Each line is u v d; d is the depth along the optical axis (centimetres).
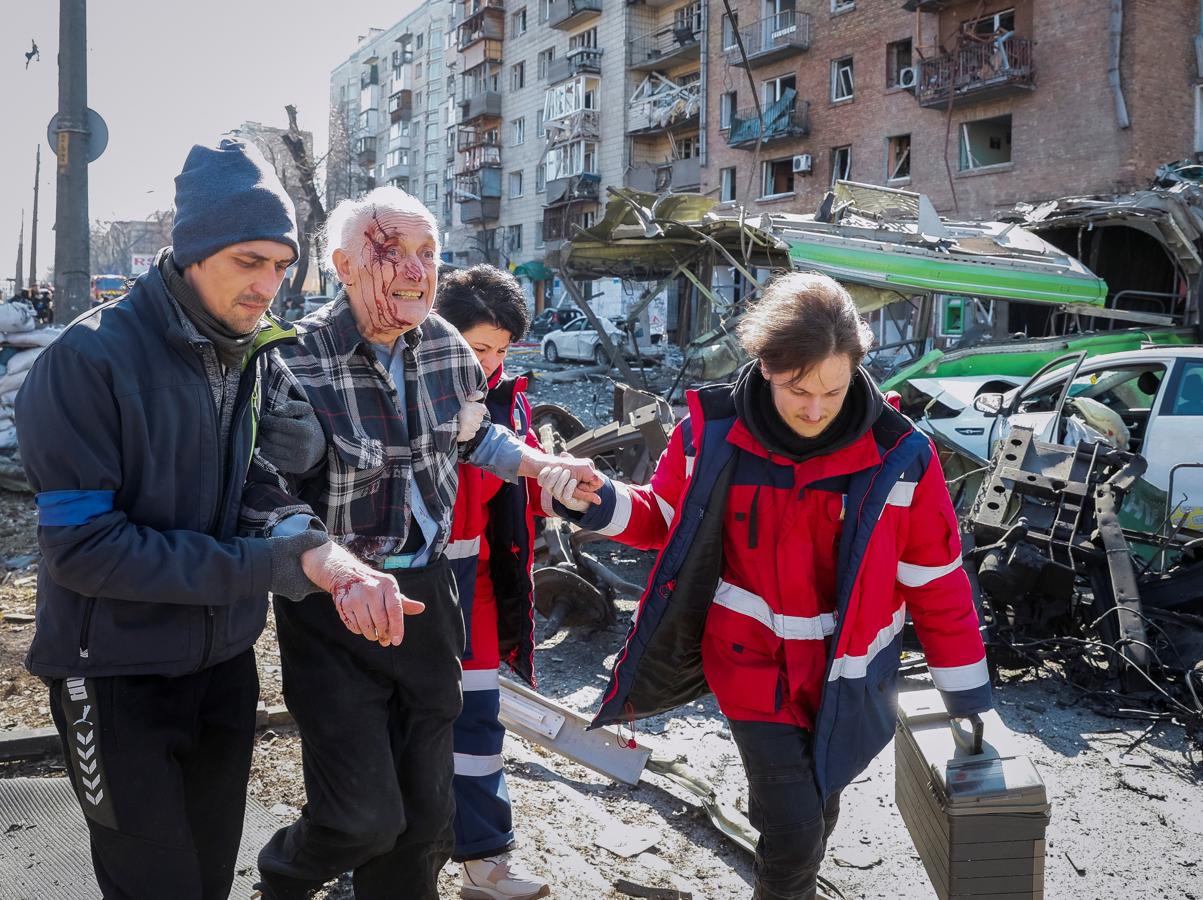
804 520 211
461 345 230
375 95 7375
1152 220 1370
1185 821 356
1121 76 2173
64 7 947
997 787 203
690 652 230
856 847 333
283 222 174
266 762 361
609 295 3688
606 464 722
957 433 731
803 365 187
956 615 217
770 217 1280
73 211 969
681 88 3822
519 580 274
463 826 265
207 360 181
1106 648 476
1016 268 1257
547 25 4734
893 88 2712
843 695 211
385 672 214
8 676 435
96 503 167
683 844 323
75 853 292
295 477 205
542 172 4875
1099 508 512
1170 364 677
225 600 173
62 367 166
